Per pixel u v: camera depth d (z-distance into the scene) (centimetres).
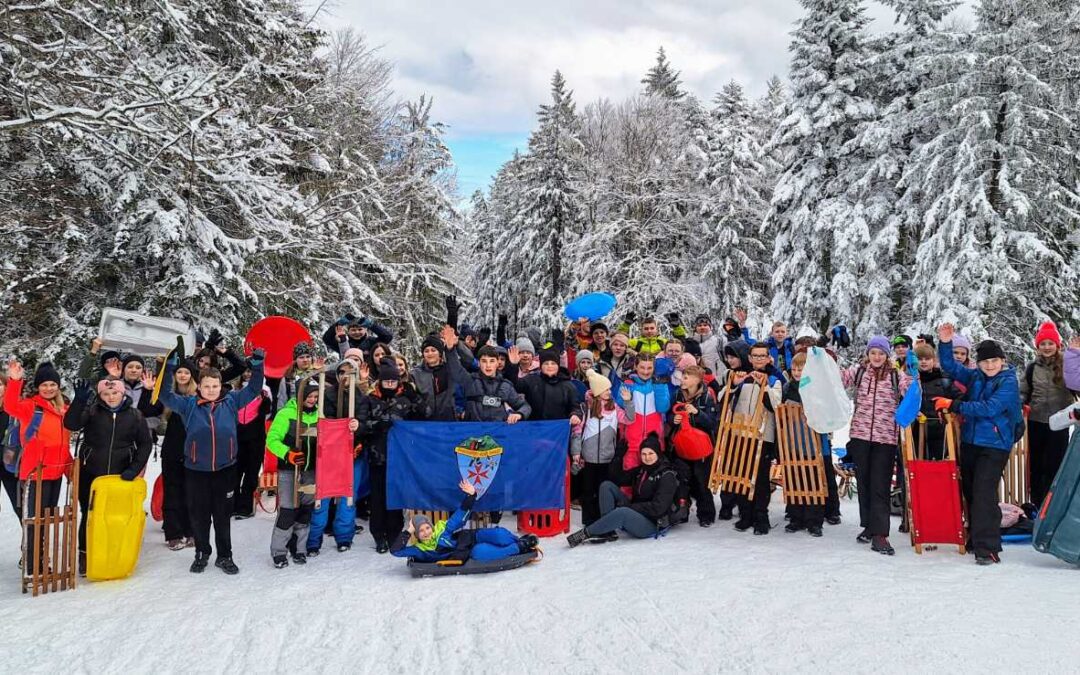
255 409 829
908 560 616
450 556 634
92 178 1465
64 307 1516
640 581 569
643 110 3766
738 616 480
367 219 2269
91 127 1170
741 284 3038
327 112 2306
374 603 551
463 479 737
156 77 1334
